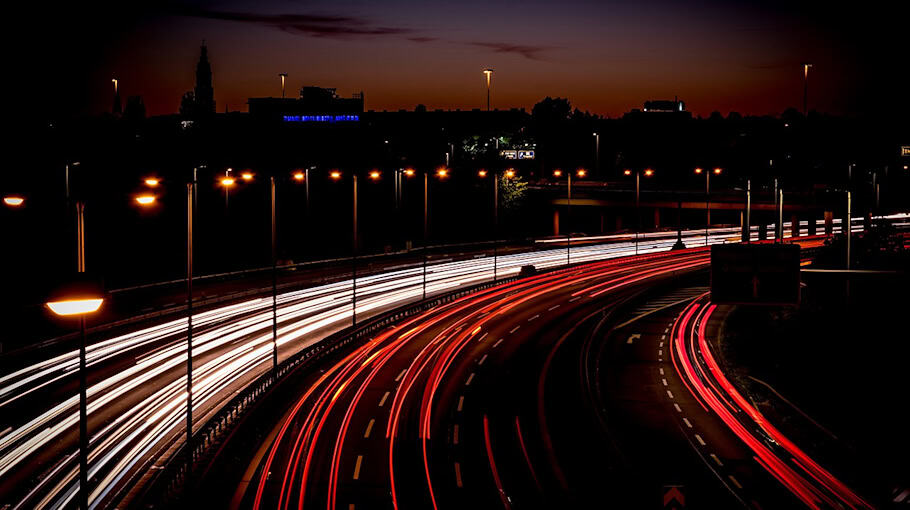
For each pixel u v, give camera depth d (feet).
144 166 489.26
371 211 451.53
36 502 93.30
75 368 158.51
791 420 128.57
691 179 640.99
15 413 128.67
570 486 98.17
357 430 120.37
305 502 91.81
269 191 432.25
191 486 94.73
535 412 132.36
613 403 139.54
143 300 247.09
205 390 142.20
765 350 182.09
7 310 221.46
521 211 499.92
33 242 304.30
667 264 333.21
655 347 188.03
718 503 92.84
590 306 240.53
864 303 204.95
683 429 123.75
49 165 396.16
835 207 380.37
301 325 207.82
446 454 109.91
